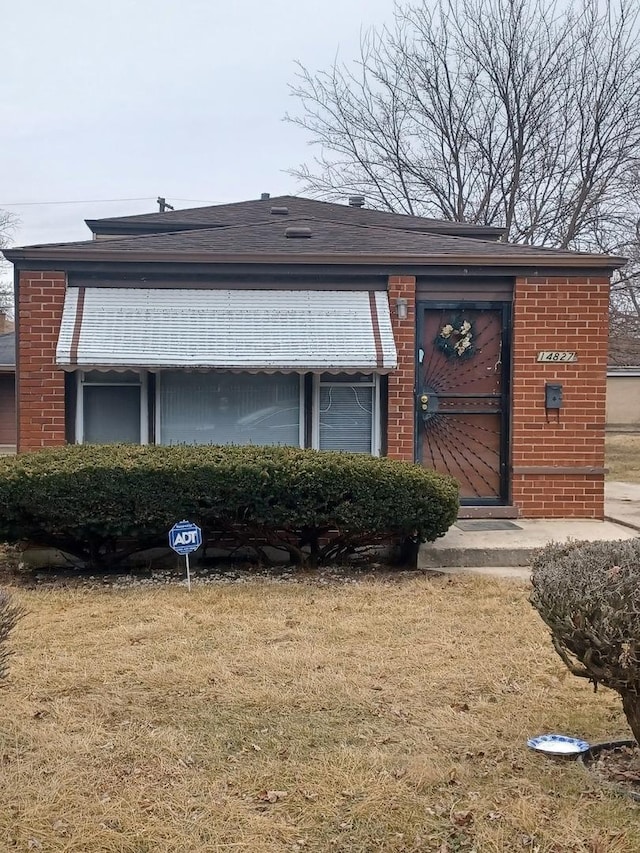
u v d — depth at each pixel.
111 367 8.64
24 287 8.98
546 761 3.93
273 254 9.20
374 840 3.25
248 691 4.79
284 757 3.96
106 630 6.06
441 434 9.74
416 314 9.61
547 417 9.64
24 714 4.44
